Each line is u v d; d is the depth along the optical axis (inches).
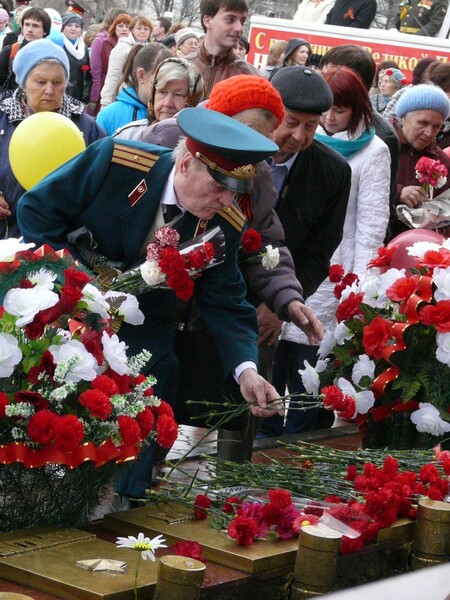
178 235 181.2
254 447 251.9
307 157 257.0
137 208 187.8
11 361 148.6
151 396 162.9
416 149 327.9
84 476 154.1
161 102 267.9
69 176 187.6
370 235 298.7
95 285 171.0
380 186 298.2
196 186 181.3
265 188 227.3
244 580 146.6
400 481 178.4
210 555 150.6
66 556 141.6
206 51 313.3
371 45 554.9
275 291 219.6
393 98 374.9
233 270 195.8
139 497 179.8
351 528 161.0
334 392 191.2
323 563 149.8
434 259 223.3
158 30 606.5
